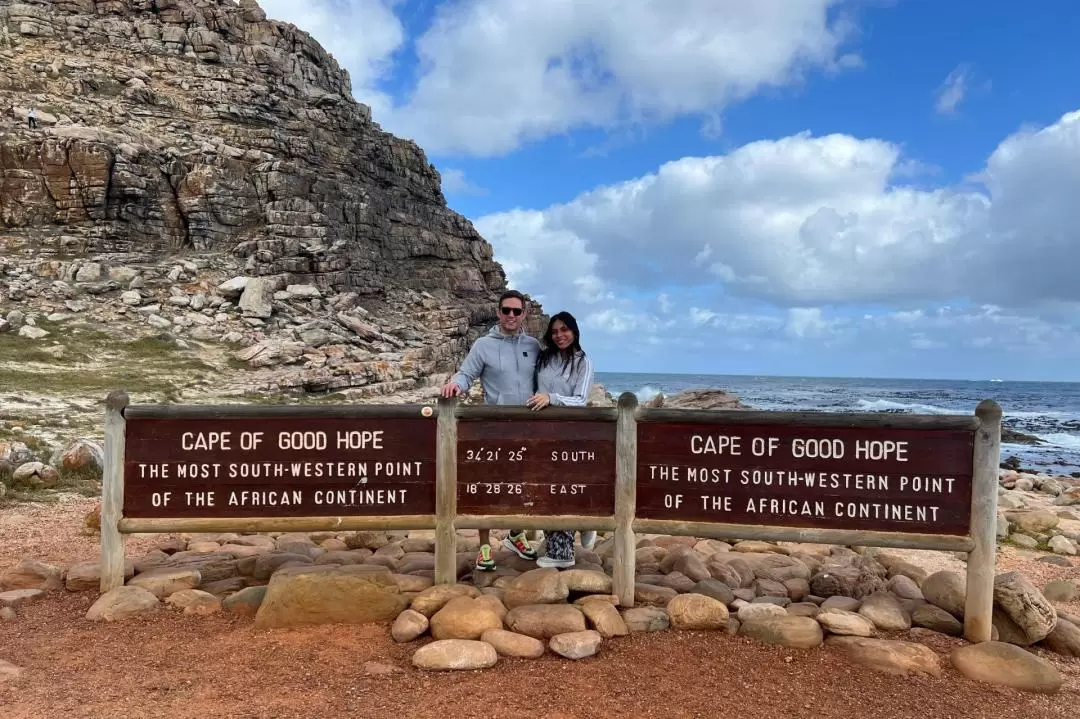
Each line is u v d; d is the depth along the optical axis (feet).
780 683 13.51
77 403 59.41
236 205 127.54
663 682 13.41
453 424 17.38
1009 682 13.78
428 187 191.83
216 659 14.35
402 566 20.39
